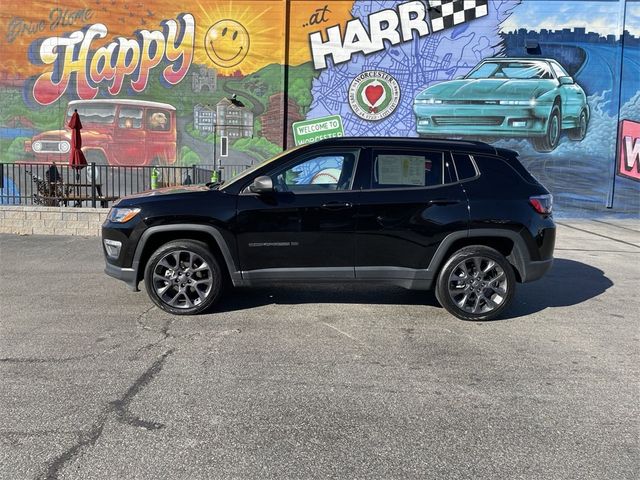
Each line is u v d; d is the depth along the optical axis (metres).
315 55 15.24
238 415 3.56
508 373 4.31
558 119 14.99
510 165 5.82
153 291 5.67
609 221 14.62
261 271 5.61
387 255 5.60
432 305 6.25
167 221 5.54
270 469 2.96
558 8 14.73
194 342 4.91
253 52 15.27
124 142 15.61
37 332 5.14
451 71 15.12
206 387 3.97
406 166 5.72
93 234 10.80
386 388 4.00
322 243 5.57
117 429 3.36
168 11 15.25
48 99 15.59
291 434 3.33
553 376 4.26
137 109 15.55
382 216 5.55
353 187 5.64
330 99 15.36
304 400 3.79
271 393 3.89
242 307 6.05
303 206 5.53
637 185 15.05
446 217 5.56
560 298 6.70
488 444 3.25
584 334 5.30
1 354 4.57
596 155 15.08
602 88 14.92
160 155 15.62
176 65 15.40
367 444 3.23
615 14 14.70
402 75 15.21
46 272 7.77
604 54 14.84
